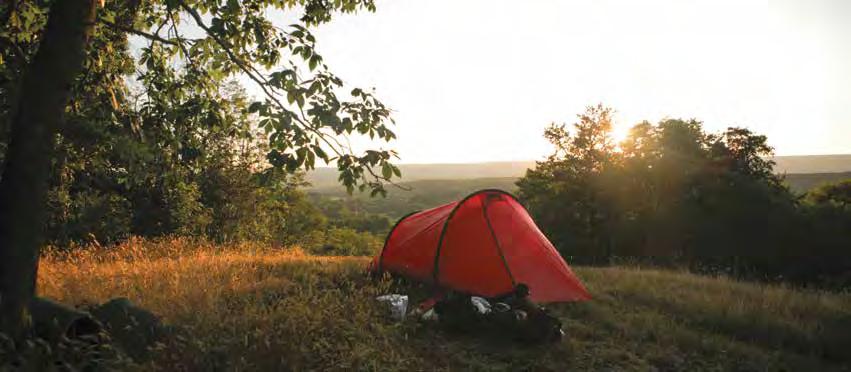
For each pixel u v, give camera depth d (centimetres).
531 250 852
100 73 576
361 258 1180
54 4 412
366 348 508
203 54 633
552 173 4803
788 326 731
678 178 3972
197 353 415
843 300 1000
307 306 577
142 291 645
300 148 424
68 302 579
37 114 398
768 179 4153
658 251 3766
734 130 4284
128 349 424
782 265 3247
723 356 621
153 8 632
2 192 390
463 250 842
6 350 347
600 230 4353
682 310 821
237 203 2191
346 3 614
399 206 13288
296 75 431
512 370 541
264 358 432
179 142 599
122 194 1823
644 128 4450
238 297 666
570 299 828
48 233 1397
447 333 642
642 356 609
